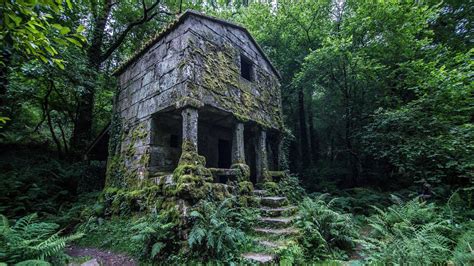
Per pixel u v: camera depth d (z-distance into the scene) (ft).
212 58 21.89
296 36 41.01
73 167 30.42
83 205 23.85
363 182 37.37
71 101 36.04
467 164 19.89
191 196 15.79
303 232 16.39
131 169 22.24
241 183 21.03
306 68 34.68
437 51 28.37
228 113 22.36
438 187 23.20
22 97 29.17
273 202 21.29
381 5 28.50
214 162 28.09
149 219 15.89
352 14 34.73
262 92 29.48
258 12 40.81
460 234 15.10
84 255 16.22
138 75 24.68
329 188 34.78
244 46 27.76
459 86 21.24
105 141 32.01
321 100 51.65
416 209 17.34
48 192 25.82
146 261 14.32
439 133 22.70
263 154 26.89
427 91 23.80
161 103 20.44
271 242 15.40
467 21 32.37
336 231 17.57
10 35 8.52
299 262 13.80
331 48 30.12
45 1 8.23
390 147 26.09
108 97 43.01
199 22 21.42
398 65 29.09
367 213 26.99
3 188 22.16
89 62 30.71
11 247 10.44
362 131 33.06
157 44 22.84
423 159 23.30
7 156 30.22
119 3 39.45
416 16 28.14
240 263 12.89
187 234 14.64
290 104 47.98
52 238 11.59
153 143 21.17
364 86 34.06
